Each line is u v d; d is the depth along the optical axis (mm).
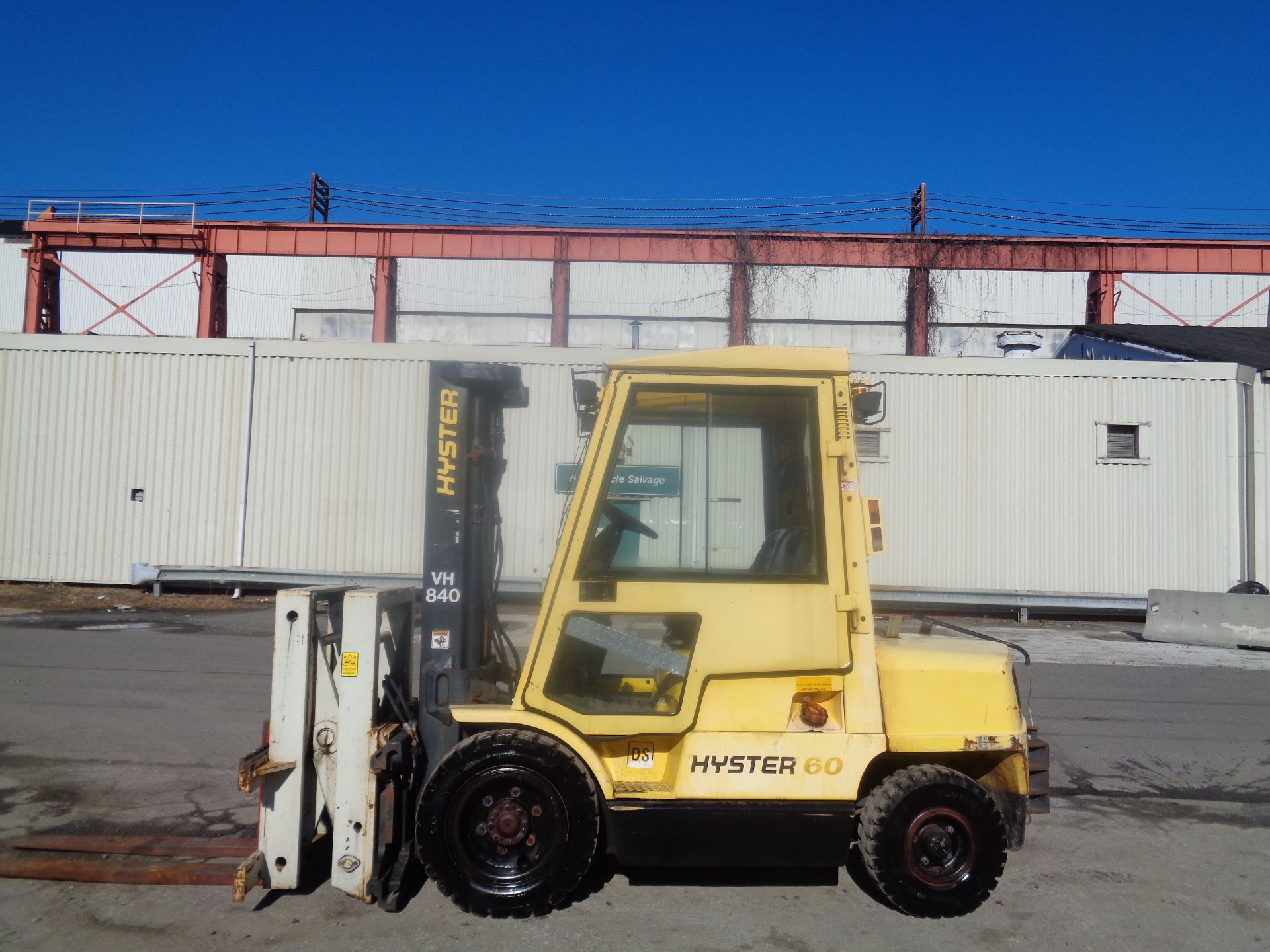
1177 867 4898
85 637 11430
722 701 3998
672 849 3963
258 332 35656
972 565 15875
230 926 3928
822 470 4094
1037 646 12766
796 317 32906
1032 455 15961
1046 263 26359
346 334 35562
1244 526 15789
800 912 4156
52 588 15758
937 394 16047
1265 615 12688
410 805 4184
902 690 4137
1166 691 9547
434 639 4277
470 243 26375
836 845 3975
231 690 8609
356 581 15773
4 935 3852
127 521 16016
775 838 3959
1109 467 15945
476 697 4227
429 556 4297
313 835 4273
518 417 15727
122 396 16125
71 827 5137
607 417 4109
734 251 26391
